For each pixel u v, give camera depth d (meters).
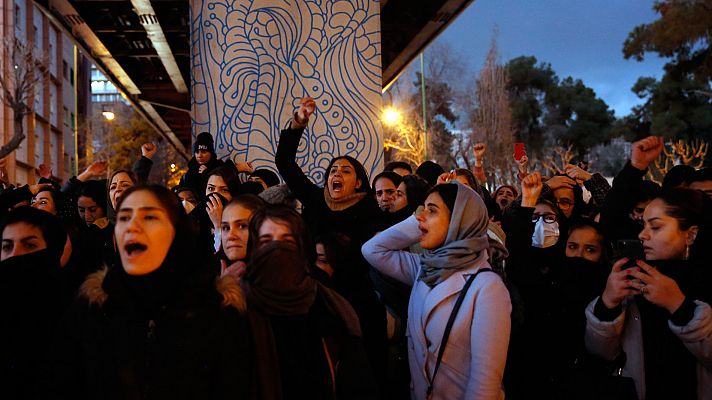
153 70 20.55
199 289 2.49
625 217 4.31
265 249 2.71
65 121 48.34
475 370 3.23
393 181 5.28
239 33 7.82
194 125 7.80
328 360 2.80
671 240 3.41
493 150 41.75
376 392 2.84
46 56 35.25
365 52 8.08
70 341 2.50
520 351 3.95
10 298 3.00
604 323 3.35
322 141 7.93
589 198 7.30
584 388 3.45
